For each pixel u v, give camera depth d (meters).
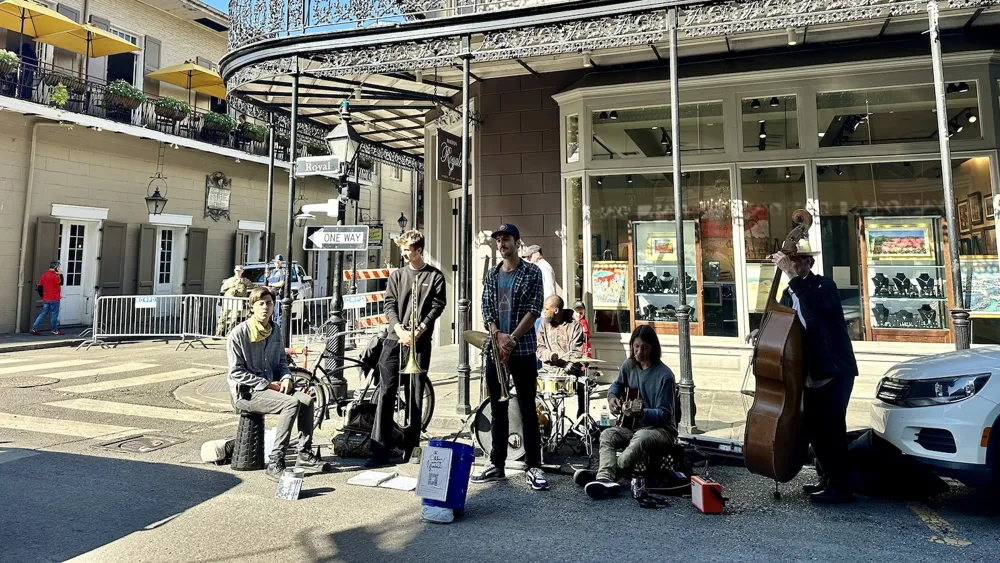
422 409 5.14
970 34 6.93
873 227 7.08
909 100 7.04
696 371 7.47
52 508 3.72
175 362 10.17
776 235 7.37
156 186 16.59
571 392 5.07
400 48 6.54
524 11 6.04
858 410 6.14
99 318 12.36
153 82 17.39
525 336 4.32
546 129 8.48
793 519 3.54
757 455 3.77
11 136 13.52
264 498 3.96
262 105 8.52
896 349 6.78
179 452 5.05
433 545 3.19
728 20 5.61
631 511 3.71
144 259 16.17
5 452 4.96
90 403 6.93
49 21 13.26
